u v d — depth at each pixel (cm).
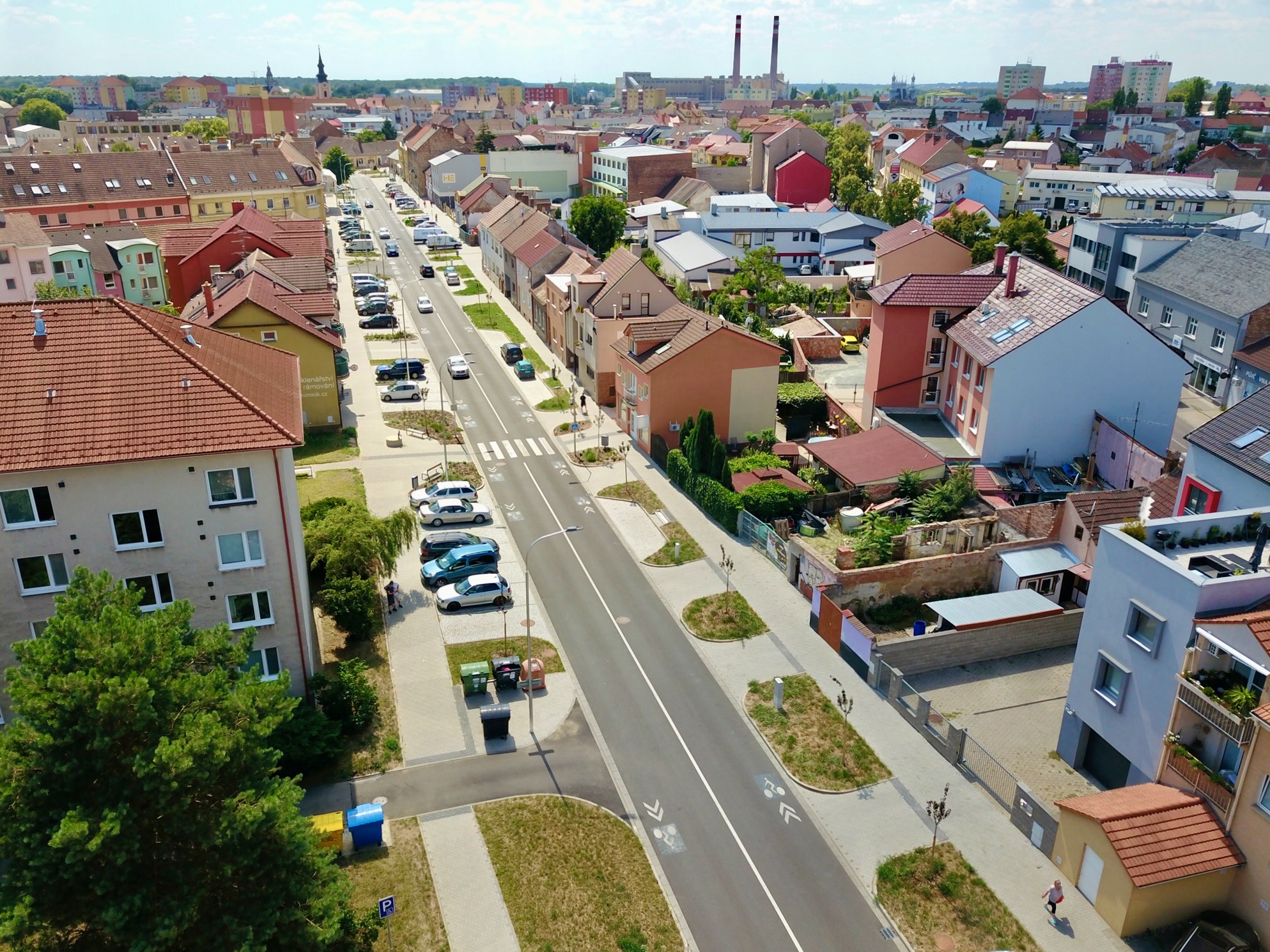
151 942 2098
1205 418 6962
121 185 11775
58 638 2309
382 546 4359
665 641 4322
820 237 12644
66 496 3112
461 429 6894
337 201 17912
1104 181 14850
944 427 6016
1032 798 3133
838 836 3194
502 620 4453
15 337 3250
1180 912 2777
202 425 3209
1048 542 4616
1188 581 2875
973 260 10012
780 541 4878
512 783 3409
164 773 2136
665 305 7506
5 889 2153
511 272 10500
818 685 3997
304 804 3259
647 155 16975
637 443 6650
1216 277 7638
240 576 3391
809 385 7100
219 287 7500
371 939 2620
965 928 2828
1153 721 3066
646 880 3005
